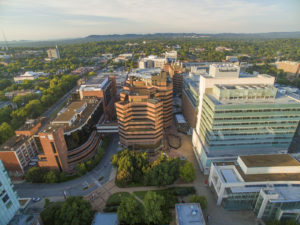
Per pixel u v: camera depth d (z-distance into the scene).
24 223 72.69
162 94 153.12
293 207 78.25
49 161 110.06
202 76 121.06
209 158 107.81
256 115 100.06
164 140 149.50
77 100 171.50
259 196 82.25
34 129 128.88
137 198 97.25
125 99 144.25
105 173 116.38
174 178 105.12
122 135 136.00
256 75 133.62
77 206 82.94
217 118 100.31
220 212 88.31
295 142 126.94
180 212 76.81
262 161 90.94
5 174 70.94
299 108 98.56
